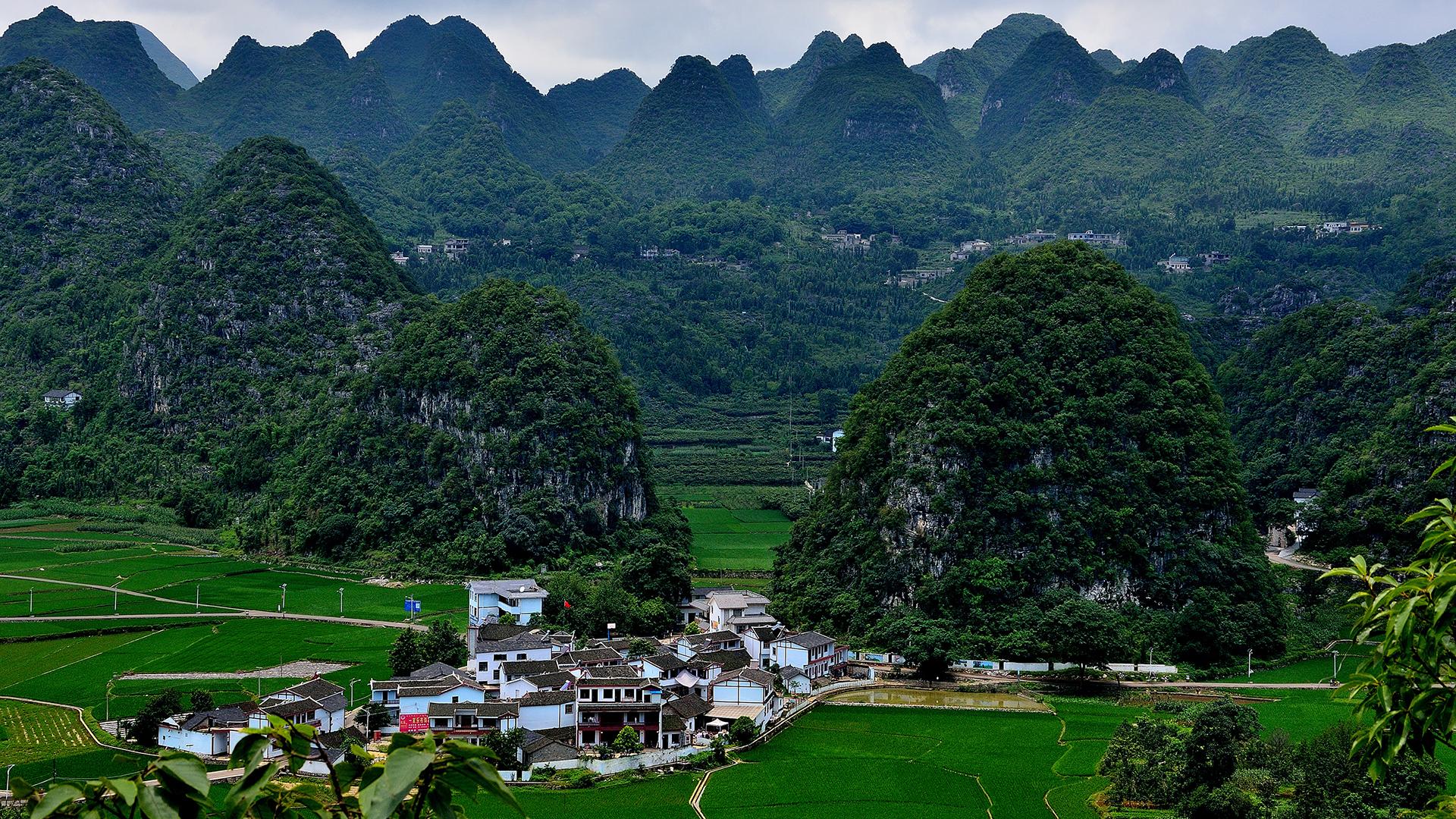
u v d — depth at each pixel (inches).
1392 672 1263.5
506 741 5821.9
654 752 5994.1
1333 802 4726.9
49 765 5649.6
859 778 5753.0
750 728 6402.6
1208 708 5718.5
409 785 892.0
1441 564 1270.9
